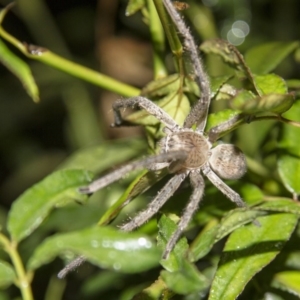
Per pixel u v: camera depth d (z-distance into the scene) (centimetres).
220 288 43
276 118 44
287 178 45
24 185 65
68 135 65
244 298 46
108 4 64
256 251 43
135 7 47
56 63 49
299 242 46
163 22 44
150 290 42
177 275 42
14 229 44
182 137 46
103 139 63
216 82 46
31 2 64
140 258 42
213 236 44
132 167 43
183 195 47
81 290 49
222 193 46
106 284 48
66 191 45
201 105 46
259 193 46
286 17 63
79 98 64
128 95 49
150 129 47
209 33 58
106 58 65
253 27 62
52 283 50
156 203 45
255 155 50
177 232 43
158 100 47
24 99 66
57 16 69
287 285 45
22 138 66
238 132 51
